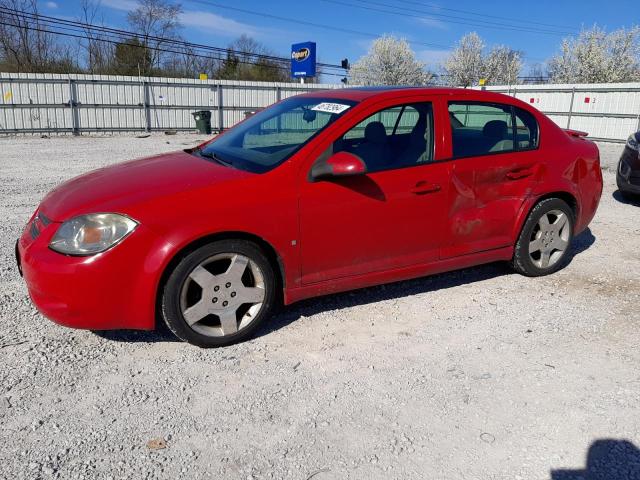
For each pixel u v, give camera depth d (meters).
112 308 3.11
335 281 3.72
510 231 4.45
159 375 3.11
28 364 3.17
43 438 2.55
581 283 4.66
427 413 2.80
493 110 4.32
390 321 3.86
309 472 2.37
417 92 3.98
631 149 7.94
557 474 2.39
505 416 2.79
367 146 3.74
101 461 2.41
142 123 22.47
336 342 3.54
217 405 2.84
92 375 3.09
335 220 3.58
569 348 3.50
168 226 3.12
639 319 3.95
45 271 3.03
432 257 4.09
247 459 2.45
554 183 4.54
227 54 41.06
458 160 4.05
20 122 20.30
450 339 3.60
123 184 3.40
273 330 3.69
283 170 3.44
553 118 23.33
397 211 3.81
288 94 25.06
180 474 2.34
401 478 2.35
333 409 2.82
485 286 4.56
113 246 3.04
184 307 3.27
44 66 35.38
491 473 2.39
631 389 3.05
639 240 6.06
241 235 3.34
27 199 7.84
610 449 2.56
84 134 21.39
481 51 47.12
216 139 4.47
